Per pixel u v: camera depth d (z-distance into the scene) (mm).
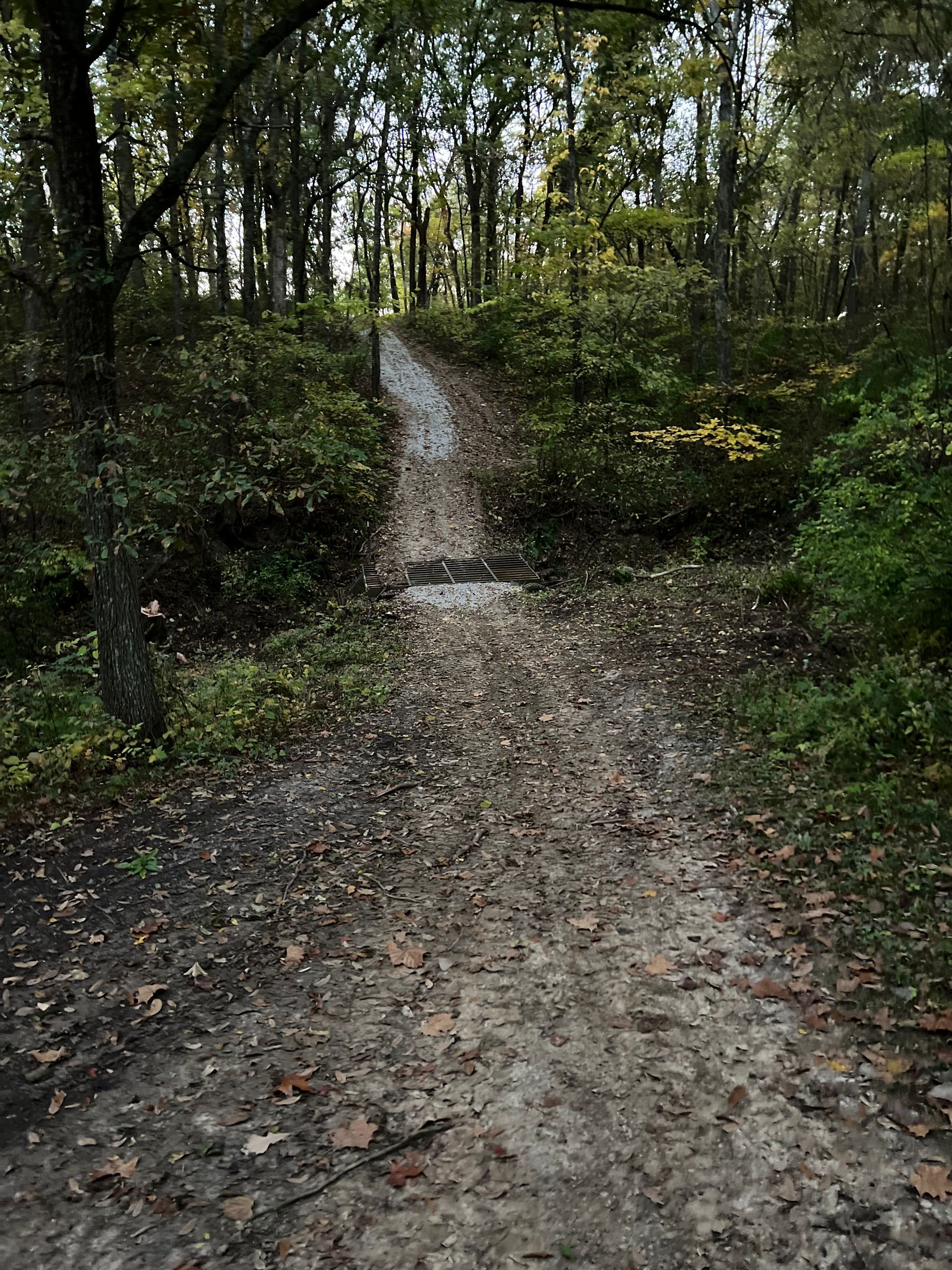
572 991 3756
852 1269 2328
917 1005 3383
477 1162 2809
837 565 9117
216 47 5555
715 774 5941
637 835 5227
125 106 7715
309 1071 3305
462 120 21250
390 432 20516
